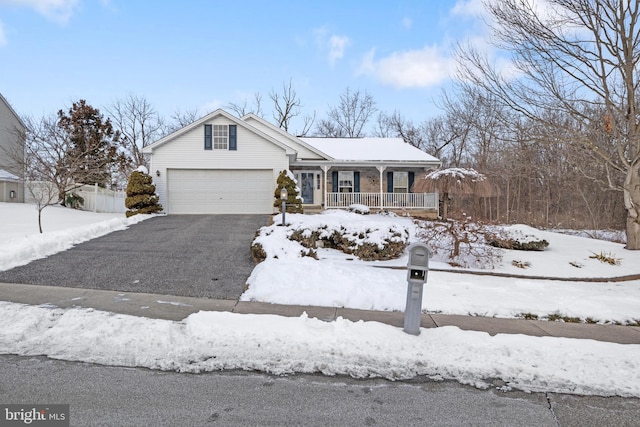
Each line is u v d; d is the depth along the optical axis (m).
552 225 25.09
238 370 3.98
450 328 5.20
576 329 5.71
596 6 10.98
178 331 4.88
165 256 9.23
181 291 6.75
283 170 18.14
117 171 35.38
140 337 4.64
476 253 9.60
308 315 5.77
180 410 3.23
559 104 11.91
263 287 6.79
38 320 4.98
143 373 3.85
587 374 4.10
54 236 10.14
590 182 23.05
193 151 18.53
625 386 3.87
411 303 4.99
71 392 3.46
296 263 7.78
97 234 11.96
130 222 14.77
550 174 18.50
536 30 11.52
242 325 5.04
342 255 9.64
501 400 3.56
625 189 12.13
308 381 3.80
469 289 7.34
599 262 10.21
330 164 20.34
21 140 25.02
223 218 16.58
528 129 12.20
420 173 21.41
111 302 5.93
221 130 18.64
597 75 11.57
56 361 4.04
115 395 3.43
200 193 18.66
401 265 8.89
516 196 29.64
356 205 19.23
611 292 7.60
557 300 6.84
